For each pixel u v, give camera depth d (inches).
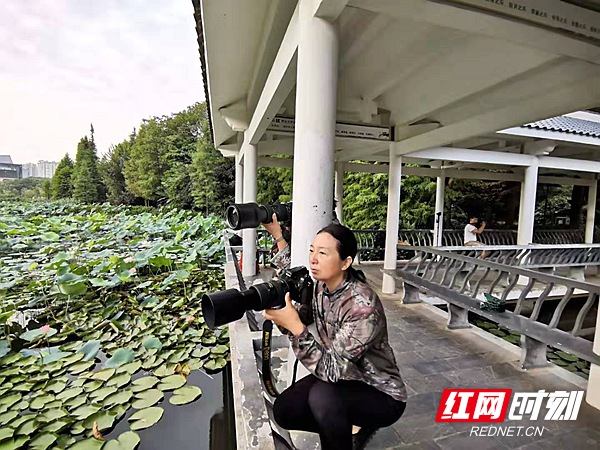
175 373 124.9
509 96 124.6
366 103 154.8
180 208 834.2
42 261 257.8
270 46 106.3
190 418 102.0
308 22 57.7
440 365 106.3
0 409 100.8
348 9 88.3
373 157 269.4
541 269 232.4
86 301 197.3
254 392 70.3
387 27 95.7
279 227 70.2
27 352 135.5
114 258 200.8
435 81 131.1
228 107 178.5
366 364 45.9
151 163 908.0
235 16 97.6
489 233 344.2
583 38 62.9
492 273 241.9
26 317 182.1
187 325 162.7
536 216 493.7
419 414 80.9
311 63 57.5
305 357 42.9
